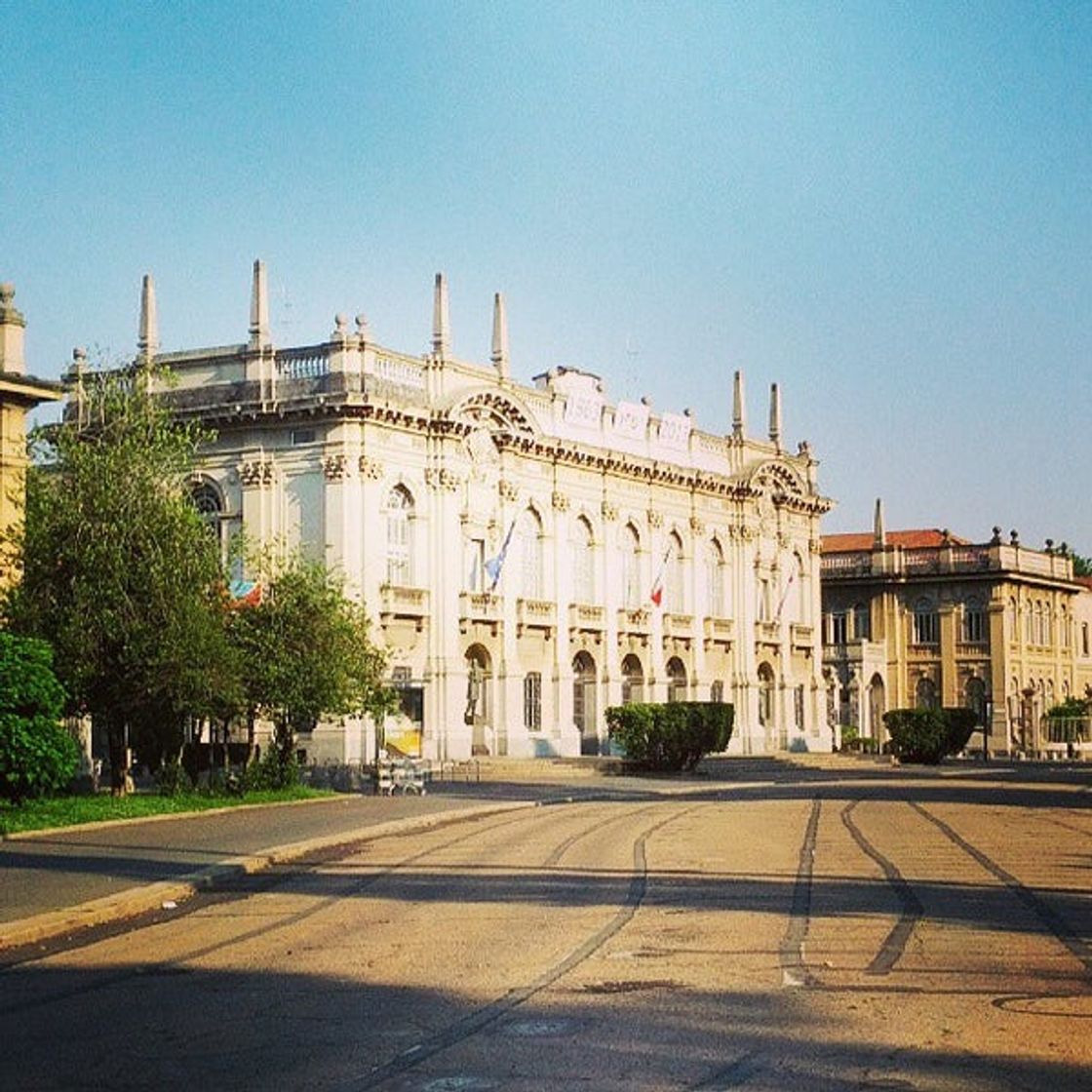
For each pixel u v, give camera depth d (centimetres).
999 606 9631
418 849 2808
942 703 9769
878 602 9988
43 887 2108
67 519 3731
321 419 5681
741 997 1284
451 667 5978
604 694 6969
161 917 1922
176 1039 1188
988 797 4506
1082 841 2792
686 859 2491
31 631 3666
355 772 5225
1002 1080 1002
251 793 4122
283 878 2352
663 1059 1072
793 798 4509
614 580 7088
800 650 8569
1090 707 10262
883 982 1345
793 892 2003
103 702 3806
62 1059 1131
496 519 6356
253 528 5750
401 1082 1027
